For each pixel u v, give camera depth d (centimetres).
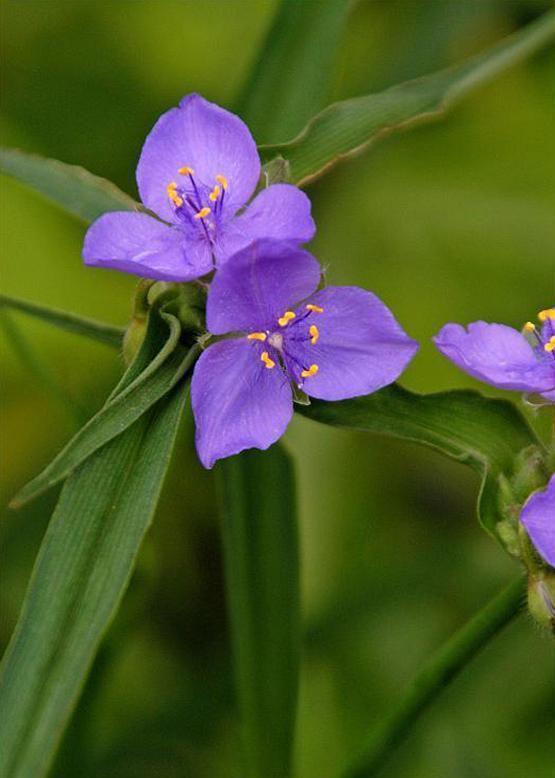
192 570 65
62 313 56
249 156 55
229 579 58
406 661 64
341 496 64
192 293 54
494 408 55
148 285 55
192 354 54
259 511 57
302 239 53
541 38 58
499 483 55
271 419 55
